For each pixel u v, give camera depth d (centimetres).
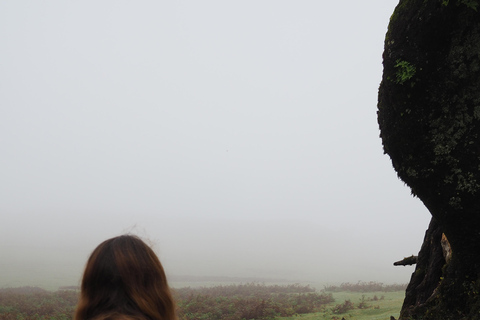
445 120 411
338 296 2400
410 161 441
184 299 2070
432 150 421
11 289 3222
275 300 2073
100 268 159
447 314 451
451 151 412
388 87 432
